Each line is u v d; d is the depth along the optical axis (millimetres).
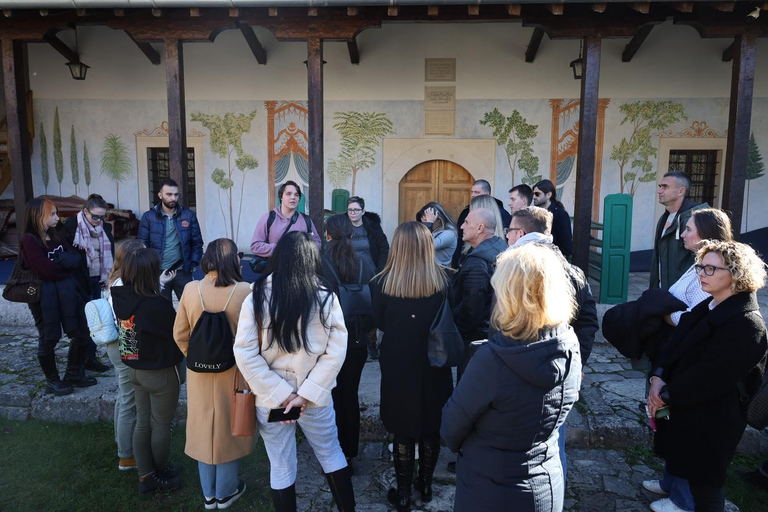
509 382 1825
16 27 5719
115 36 8781
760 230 8492
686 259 3781
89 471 3510
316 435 2730
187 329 2900
